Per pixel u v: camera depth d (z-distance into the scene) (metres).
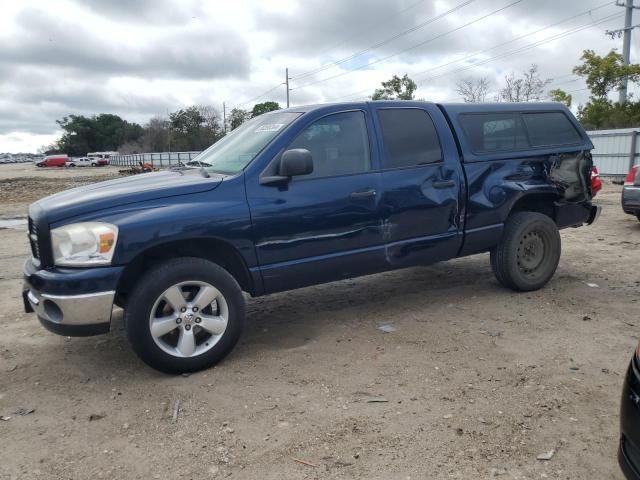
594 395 3.61
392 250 4.96
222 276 4.14
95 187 4.44
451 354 4.32
